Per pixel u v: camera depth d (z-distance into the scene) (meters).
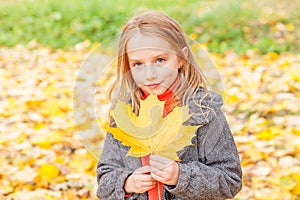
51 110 6.09
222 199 2.55
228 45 8.63
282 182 4.13
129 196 2.52
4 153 4.98
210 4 10.63
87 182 4.42
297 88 6.39
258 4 10.09
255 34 8.91
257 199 4.00
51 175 4.46
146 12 2.53
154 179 2.45
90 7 10.41
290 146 4.78
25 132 5.47
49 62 8.51
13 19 10.40
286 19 9.34
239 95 6.27
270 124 5.40
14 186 4.38
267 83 6.72
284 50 8.24
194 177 2.42
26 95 6.80
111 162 2.57
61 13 10.32
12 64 8.41
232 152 2.56
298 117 5.49
